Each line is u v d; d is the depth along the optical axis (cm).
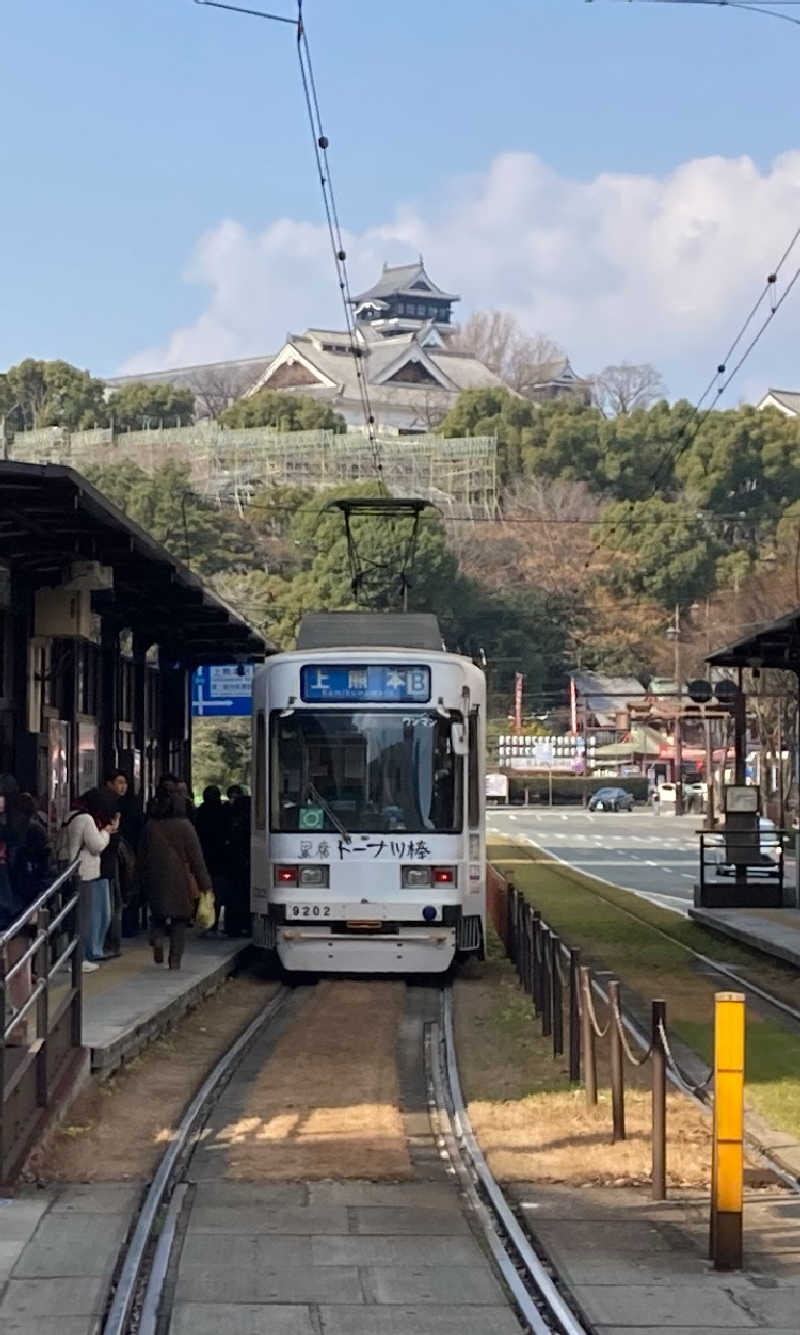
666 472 9312
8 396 10344
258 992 2022
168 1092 1327
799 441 9131
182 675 2975
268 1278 823
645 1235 923
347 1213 955
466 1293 805
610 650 9075
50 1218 922
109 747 2394
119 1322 744
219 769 6053
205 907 2838
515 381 15350
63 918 1291
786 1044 1628
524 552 9119
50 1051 1150
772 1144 1167
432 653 2089
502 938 2538
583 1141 1166
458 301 17750
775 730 6488
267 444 9238
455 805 2055
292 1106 1279
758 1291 821
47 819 1927
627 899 3522
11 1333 725
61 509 1518
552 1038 1598
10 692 1869
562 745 9744
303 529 7731
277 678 2080
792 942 2409
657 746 11550
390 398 13388
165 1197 985
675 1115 1256
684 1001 1938
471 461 9325
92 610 2144
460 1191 1022
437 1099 1345
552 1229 934
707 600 8600
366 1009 1847
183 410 10562
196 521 7550
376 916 2019
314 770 2056
